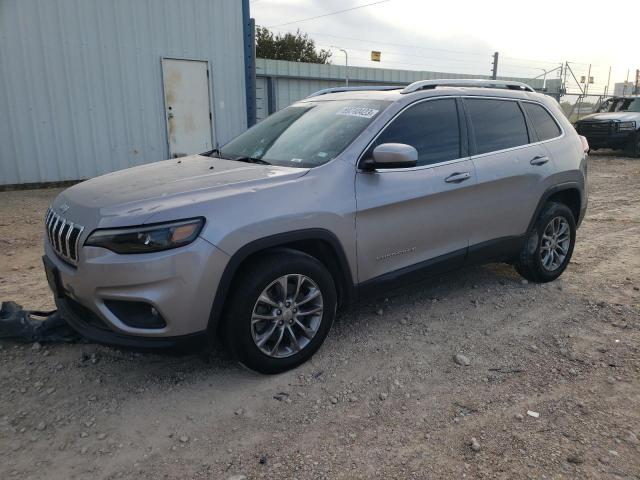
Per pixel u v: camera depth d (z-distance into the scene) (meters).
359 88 4.66
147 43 11.11
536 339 3.88
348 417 2.94
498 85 4.79
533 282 5.04
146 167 3.98
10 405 3.02
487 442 2.73
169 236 2.81
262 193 3.14
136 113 11.23
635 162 15.89
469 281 5.07
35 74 9.95
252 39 12.55
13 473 2.49
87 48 10.42
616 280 5.12
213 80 12.23
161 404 3.04
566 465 2.55
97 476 2.48
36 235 6.85
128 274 2.78
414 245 3.88
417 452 2.65
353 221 3.47
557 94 27.33
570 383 3.28
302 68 20.27
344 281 3.56
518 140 4.65
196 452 2.65
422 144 3.95
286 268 3.19
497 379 3.34
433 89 4.19
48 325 3.71
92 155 10.84
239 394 3.14
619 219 7.88
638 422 2.88
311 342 3.42
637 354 3.63
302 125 4.14
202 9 11.73
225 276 2.95
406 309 4.39
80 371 3.38
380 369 3.44
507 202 4.44
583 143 5.36
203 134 12.29
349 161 3.54
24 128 10.00
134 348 2.89
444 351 3.69
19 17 9.62
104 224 2.86
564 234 5.06
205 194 3.05
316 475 2.49
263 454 2.64
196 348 3.01
